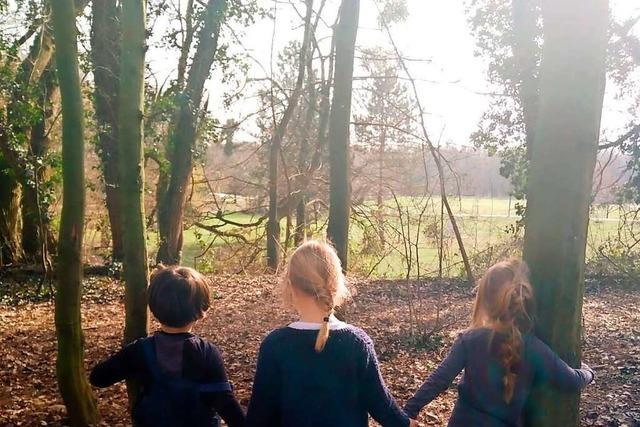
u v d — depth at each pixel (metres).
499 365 2.80
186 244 21.92
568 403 3.16
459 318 9.20
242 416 2.84
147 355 2.82
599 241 15.11
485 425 2.82
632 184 13.40
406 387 6.29
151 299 2.85
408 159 18.64
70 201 4.36
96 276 13.67
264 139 20.53
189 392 2.78
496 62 13.12
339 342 2.50
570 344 3.16
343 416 2.45
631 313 10.27
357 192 19.34
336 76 8.78
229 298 11.45
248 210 19.50
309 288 2.51
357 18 8.70
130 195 4.33
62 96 4.28
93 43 13.99
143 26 4.38
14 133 13.33
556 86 3.08
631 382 6.35
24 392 6.25
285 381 2.47
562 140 3.08
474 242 12.97
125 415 5.30
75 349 4.59
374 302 10.80
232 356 7.58
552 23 3.08
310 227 18.73
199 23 14.41
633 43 12.72
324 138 18.89
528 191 3.26
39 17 13.04
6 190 14.88
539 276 3.15
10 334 8.77
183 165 14.91
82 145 4.37
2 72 12.87
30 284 12.73
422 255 13.01
